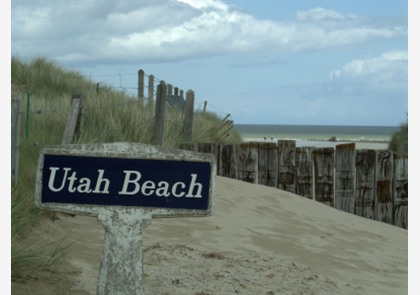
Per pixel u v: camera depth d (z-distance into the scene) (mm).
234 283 5277
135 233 3764
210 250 6219
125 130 11594
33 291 4500
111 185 3766
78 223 6461
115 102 13242
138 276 3760
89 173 3764
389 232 9109
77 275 4969
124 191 3768
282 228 7844
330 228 8422
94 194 3762
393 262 7160
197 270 5488
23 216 5664
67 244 5699
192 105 14523
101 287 3752
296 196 9805
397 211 10297
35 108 11555
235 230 7258
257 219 8023
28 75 19000
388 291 5844
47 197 3758
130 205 3764
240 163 11062
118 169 3770
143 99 14734
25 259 4793
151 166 3771
